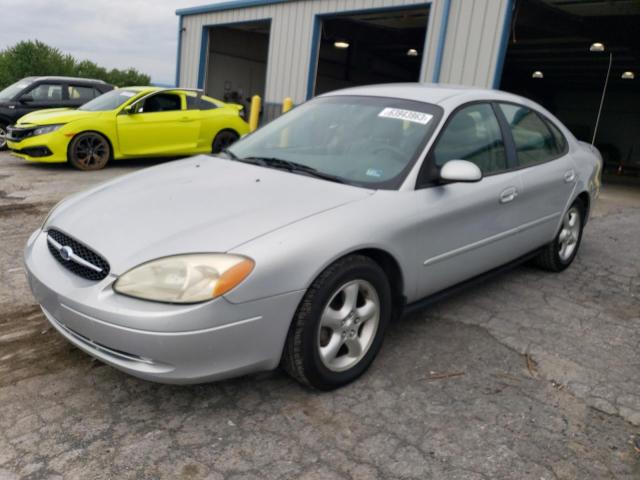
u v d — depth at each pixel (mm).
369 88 3926
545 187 4031
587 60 19047
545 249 4574
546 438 2480
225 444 2332
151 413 2525
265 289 2322
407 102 3500
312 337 2520
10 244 4926
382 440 2406
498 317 3768
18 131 9047
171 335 2205
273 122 3982
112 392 2676
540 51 18344
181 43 16078
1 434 2330
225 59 16547
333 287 2545
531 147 4082
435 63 9664
